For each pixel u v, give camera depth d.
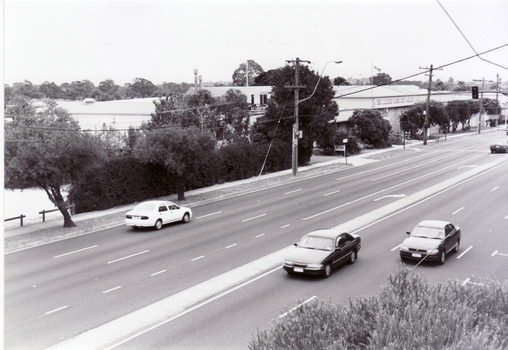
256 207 32.22
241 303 15.19
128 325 13.37
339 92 86.75
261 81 127.44
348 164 54.59
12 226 26.70
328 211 30.38
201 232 25.38
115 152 42.16
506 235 23.98
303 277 17.95
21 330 13.02
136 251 21.69
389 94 91.25
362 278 17.66
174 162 31.84
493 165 51.25
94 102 61.91
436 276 17.67
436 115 86.38
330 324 9.45
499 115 131.12
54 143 23.56
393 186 39.84
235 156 44.09
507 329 9.36
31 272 18.56
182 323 13.59
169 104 44.50
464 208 30.62
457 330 8.47
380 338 8.40
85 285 16.97
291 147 51.62
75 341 12.31
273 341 8.93
